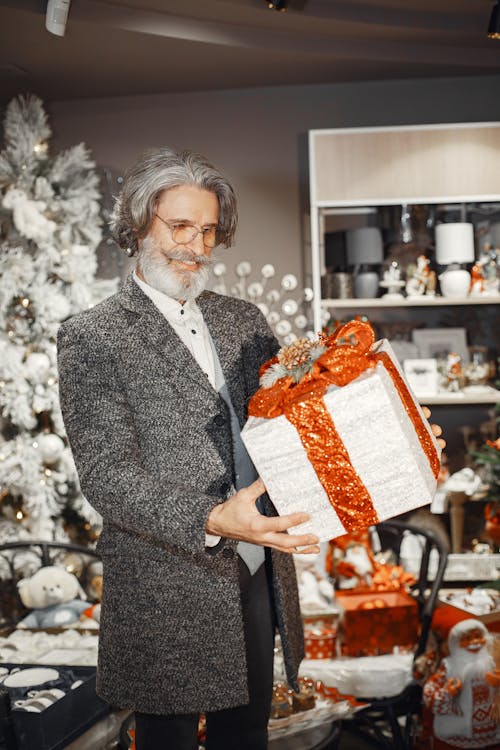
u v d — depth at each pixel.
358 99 3.71
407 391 1.35
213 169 1.49
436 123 3.69
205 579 1.43
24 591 2.82
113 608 1.46
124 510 1.32
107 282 3.44
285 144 3.76
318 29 3.11
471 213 3.38
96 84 3.56
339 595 2.78
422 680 2.51
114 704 1.46
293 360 1.30
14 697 1.93
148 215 1.46
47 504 3.29
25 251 3.36
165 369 1.45
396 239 3.41
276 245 3.79
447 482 3.40
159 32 2.92
